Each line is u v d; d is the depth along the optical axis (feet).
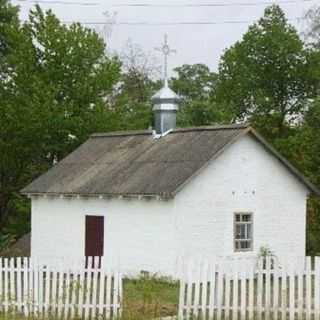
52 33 178.09
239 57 236.22
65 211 138.41
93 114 178.60
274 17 233.35
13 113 173.68
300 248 132.05
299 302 73.10
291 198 131.23
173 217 118.73
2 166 182.70
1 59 192.95
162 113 138.92
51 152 182.19
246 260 124.67
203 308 73.41
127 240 125.80
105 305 76.38
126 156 137.18
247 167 126.31
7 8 196.13
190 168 120.37
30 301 79.05
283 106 233.96
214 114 240.73
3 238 169.78
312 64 230.07
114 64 183.93
